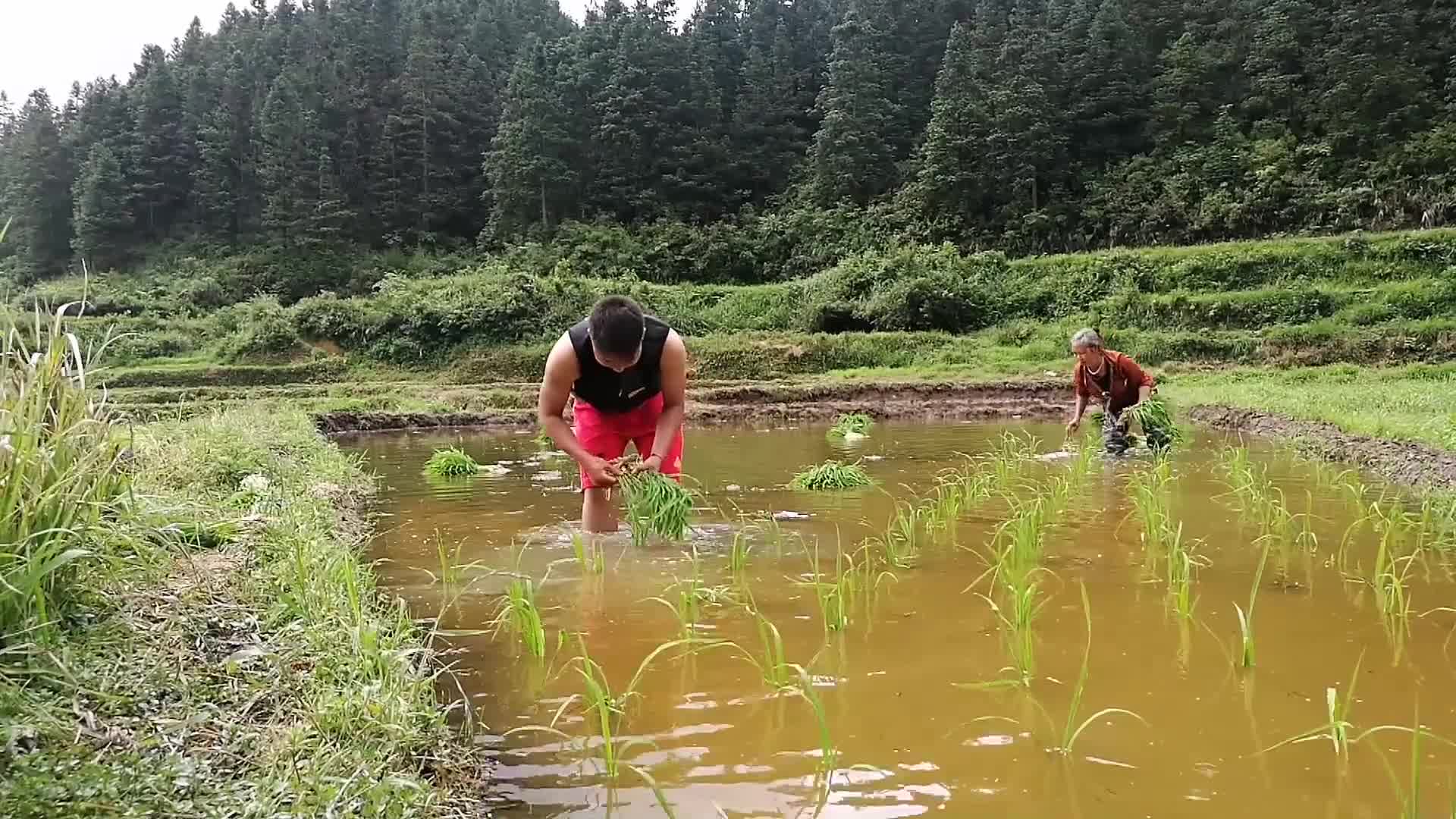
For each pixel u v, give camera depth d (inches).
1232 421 430.0
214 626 106.2
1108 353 327.3
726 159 1729.8
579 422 191.0
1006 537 181.6
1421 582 145.1
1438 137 1167.0
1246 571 153.1
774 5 2128.4
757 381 776.9
